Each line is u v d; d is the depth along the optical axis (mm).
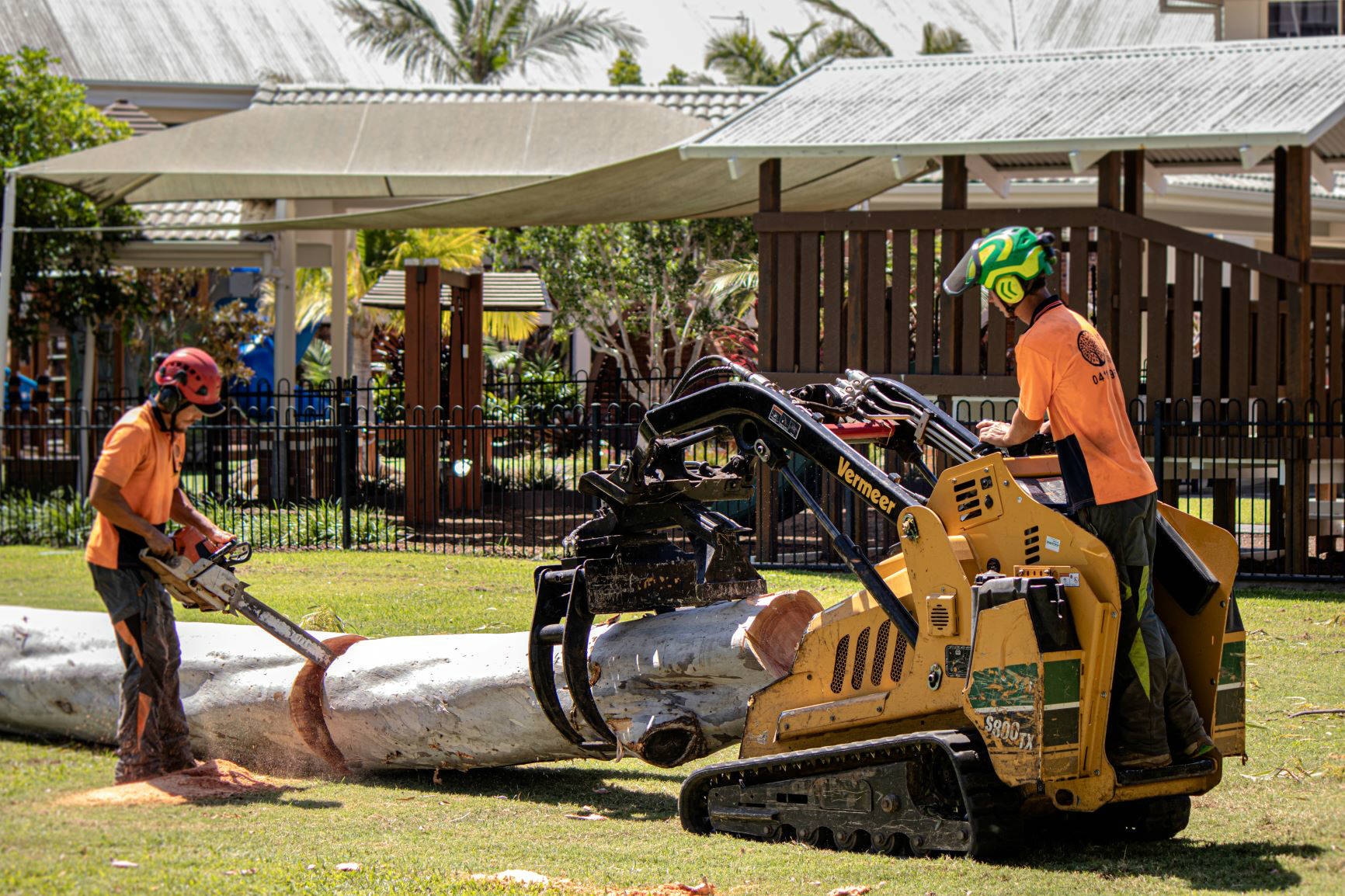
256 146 28000
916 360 22172
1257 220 37906
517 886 7770
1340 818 9086
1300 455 20859
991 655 8102
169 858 8336
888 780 8602
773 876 8125
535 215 27375
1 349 28188
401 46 61719
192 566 10555
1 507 27797
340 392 29031
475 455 32031
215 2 61500
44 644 11812
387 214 27031
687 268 42188
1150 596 8359
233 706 11242
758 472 22219
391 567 22984
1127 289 21641
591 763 11781
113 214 35188
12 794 10086
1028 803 8586
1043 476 8773
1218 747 8789
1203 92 21203
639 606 10352
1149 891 7594
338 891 7641
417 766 10961
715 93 34812
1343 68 21141
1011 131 20641
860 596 9406
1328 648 15336
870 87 24094
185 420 10734
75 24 57125
